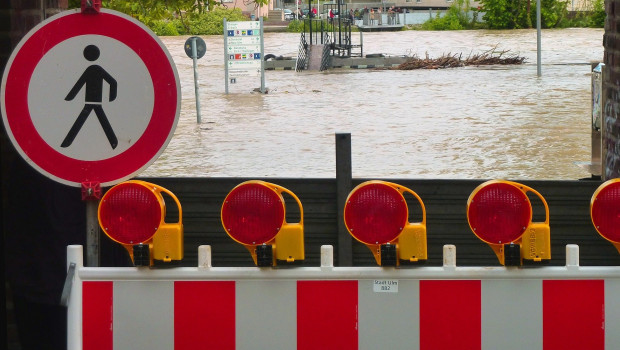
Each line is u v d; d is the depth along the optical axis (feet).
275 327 11.32
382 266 11.14
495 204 10.92
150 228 11.16
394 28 242.17
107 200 11.14
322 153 61.16
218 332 11.37
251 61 103.45
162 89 12.53
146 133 12.58
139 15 53.26
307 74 131.44
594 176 26.91
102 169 12.59
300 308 11.27
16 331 16.21
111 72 12.51
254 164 57.31
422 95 98.37
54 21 12.43
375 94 100.73
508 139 65.46
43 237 16.08
